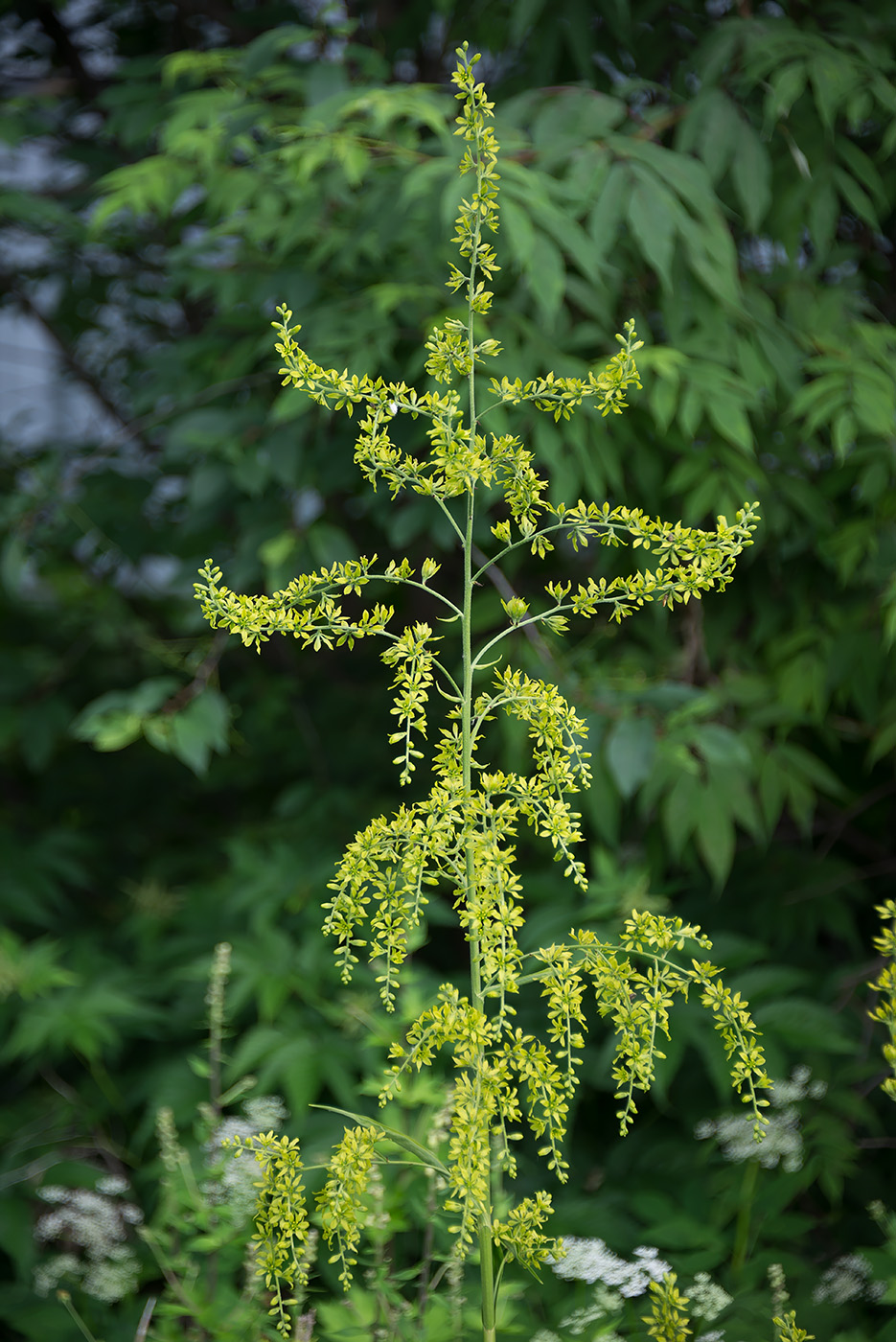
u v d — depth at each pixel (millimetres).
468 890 1052
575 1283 1705
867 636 2312
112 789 3916
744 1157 1764
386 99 1916
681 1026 2033
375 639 3771
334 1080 2035
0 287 3672
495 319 2076
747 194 1987
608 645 2566
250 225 2373
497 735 2598
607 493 2377
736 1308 1590
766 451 2305
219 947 1778
